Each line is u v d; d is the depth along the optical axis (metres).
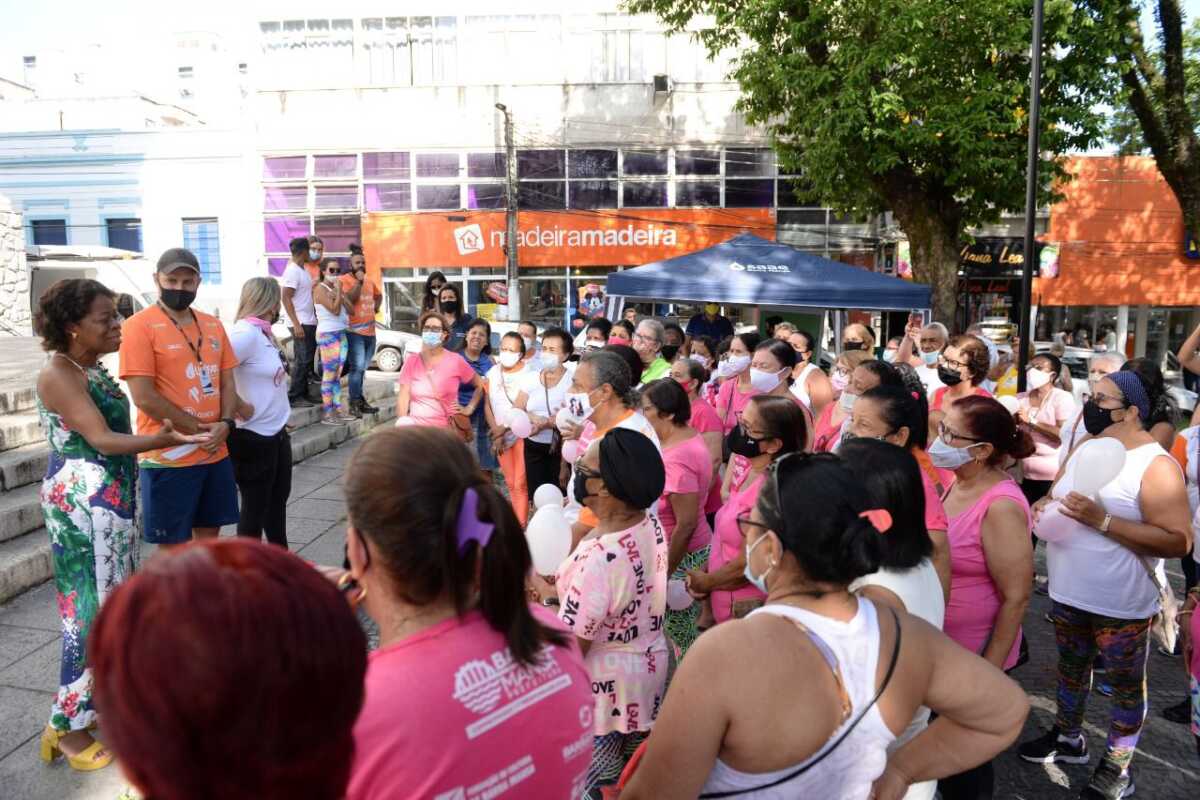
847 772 1.39
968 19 11.46
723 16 13.99
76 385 2.87
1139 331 21.70
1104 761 3.13
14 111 30.41
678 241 22.91
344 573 1.38
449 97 22.75
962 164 11.88
